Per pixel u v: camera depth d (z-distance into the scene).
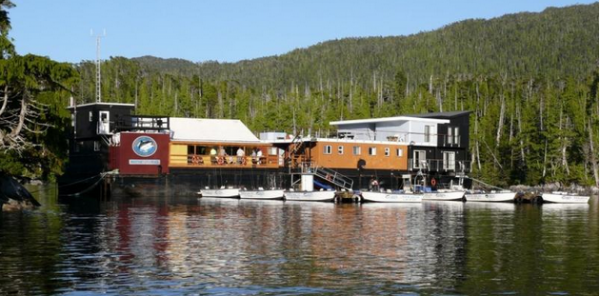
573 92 127.12
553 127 113.25
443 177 90.88
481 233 42.28
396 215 55.19
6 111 55.53
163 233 40.62
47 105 56.00
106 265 29.67
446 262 31.17
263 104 150.88
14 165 54.06
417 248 35.34
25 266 29.14
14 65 50.22
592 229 44.97
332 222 48.25
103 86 160.12
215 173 79.00
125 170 75.69
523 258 32.41
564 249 35.28
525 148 120.88
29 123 57.28
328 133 133.25
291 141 84.88
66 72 52.47
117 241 36.84
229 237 39.09
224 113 156.25
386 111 146.38
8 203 57.22
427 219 51.75
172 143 78.75
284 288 25.73
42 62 51.22
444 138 91.81
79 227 43.16
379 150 86.19
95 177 77.12
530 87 178.38
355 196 73.00
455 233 42.12
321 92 169.62
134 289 25.33
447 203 74.56
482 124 135.38
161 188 76.50
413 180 88.25
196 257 31.97
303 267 29.69
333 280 27.11
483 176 112.69
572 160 117.69
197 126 85.56
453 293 25.23
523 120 130.75
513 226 46.81
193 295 24.56
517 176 117.75
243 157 81.25
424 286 26.25
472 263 30.95
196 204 66.00
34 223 45.19
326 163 83.31
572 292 25.47
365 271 28.91
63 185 82.56
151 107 140.25
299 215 53.78
